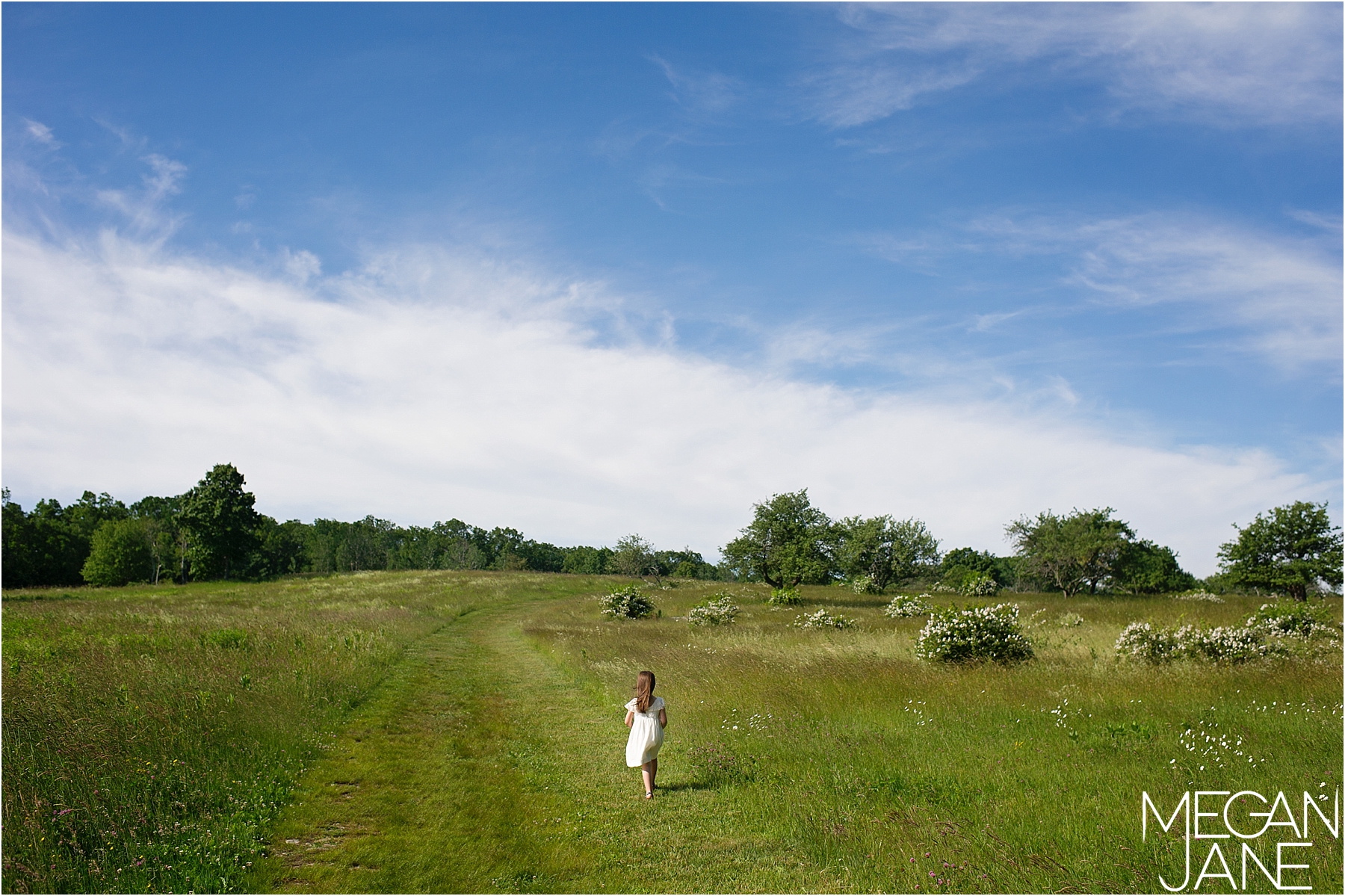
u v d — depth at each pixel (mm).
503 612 36031
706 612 27266
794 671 12773
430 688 13609
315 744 8852
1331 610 25328
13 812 5465
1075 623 23094
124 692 8953
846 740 8859
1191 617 23078
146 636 14867
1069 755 7727
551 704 12422
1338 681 10492
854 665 13031
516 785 7777
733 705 10898
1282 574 30734
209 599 39875
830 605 38375
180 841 5719
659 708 7617
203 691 9406
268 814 6531
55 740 6895
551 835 6344
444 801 7188
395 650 17625
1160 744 7918
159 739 7449
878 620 27031
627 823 6629
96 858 5230
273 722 8953
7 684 8586
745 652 15633
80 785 6113
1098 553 43031
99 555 68062
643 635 21656
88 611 23297
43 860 5012
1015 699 10297
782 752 8469
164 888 4984
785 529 46094
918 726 9320
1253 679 10781
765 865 5637
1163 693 10234
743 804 6973
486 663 17641
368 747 9039
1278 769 7043
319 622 21203
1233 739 7984
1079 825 5809
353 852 5891
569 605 38250
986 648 13867
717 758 8375
